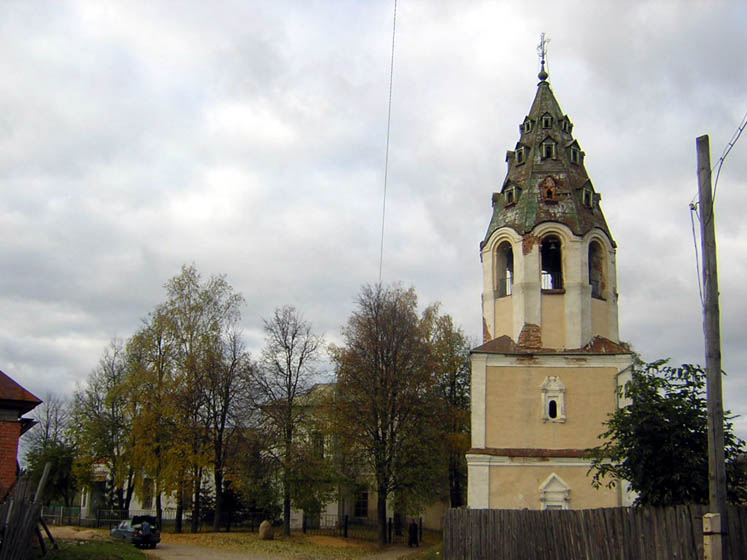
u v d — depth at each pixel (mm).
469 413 59406
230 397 54000
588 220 38562
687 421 19328
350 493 61375
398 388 50500
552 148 40438
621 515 19906
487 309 39000
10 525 20234
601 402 35938
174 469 50750
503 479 35312
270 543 47625
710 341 16391
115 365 64000
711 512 16078
